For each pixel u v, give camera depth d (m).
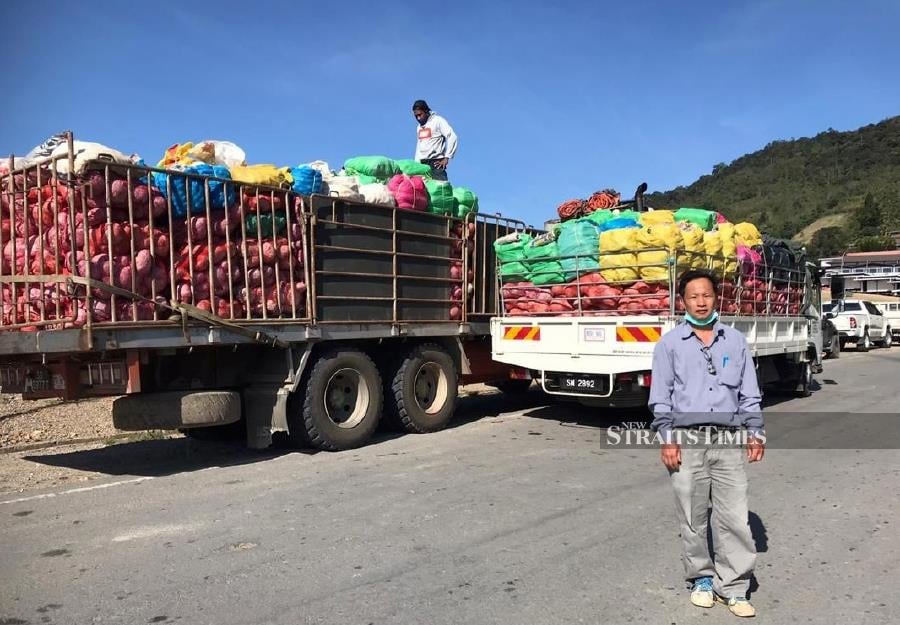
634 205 10.89
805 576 4.41
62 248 6.45
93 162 6.27
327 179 8.77
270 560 4.67
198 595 4.13
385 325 8.91
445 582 4.30
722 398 3.83
